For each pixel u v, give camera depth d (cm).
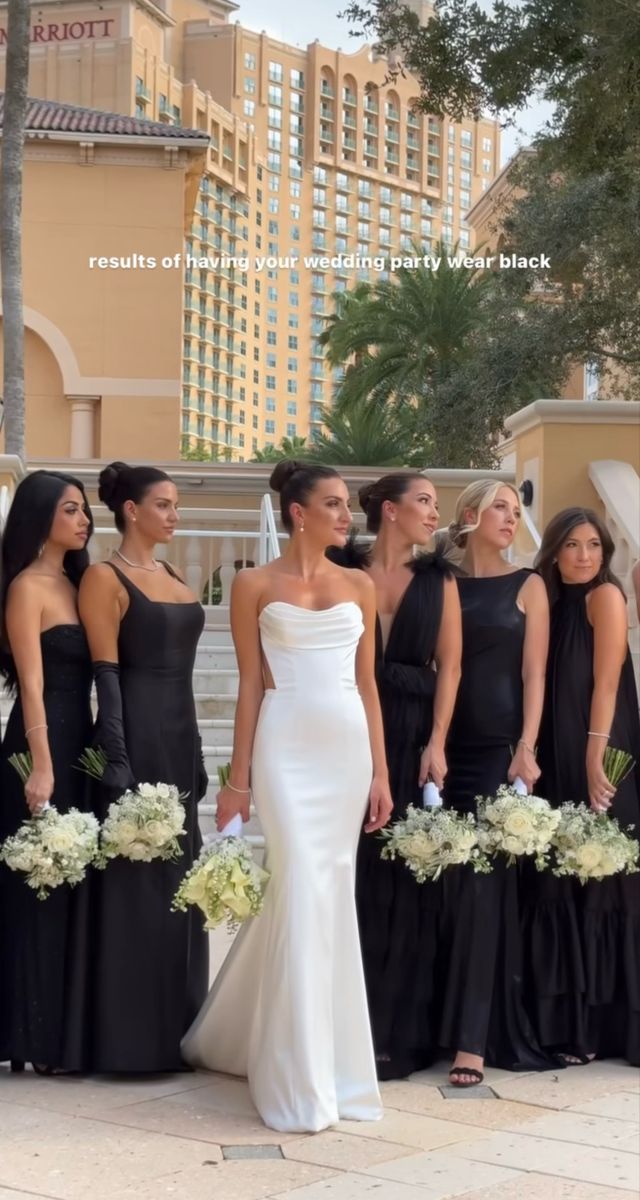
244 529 1187
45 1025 430
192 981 455
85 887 430
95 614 439
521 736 461
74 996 427
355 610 415
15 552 446
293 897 392
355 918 405
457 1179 344
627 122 1426
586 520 475
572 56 1455
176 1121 388
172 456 2434
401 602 454
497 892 445
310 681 405
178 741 450
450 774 464
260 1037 395
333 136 11406
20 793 440
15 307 1465
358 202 11638
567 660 475
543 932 461
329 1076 388
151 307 2441
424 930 448
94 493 1560
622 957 459
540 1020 458
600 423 819
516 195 2906
